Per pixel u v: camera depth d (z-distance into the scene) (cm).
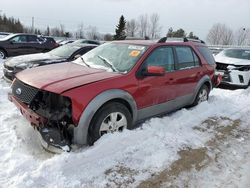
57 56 852
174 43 531
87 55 520
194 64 581
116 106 396
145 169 353
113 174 338
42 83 375
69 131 369
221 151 420
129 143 401
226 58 976
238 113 615
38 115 365
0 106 556
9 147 383
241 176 355
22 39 1420
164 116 540
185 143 429
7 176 318
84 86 365
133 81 419
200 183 335
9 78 766
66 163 343
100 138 386
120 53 476
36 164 344
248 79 915
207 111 593
